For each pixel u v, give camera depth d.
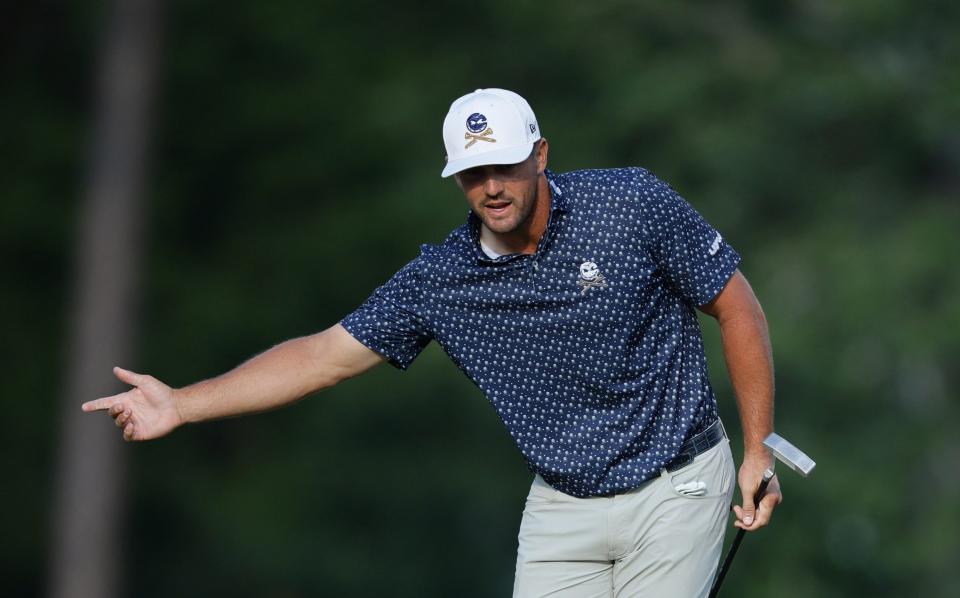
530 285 15.40
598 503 15.95
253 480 69.00
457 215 68.06
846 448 70.50
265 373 16.28
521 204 14.89
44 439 66.81
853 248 70.94
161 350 67.12
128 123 61.50
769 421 15.83
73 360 61.56
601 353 15.46
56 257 68.44
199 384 16.23
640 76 70.81
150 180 67.56
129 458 67.94
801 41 74.06
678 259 15.35
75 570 61.12
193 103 69.88
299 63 70.62
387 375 67.25
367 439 69.38
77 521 61.06
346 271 69.12
